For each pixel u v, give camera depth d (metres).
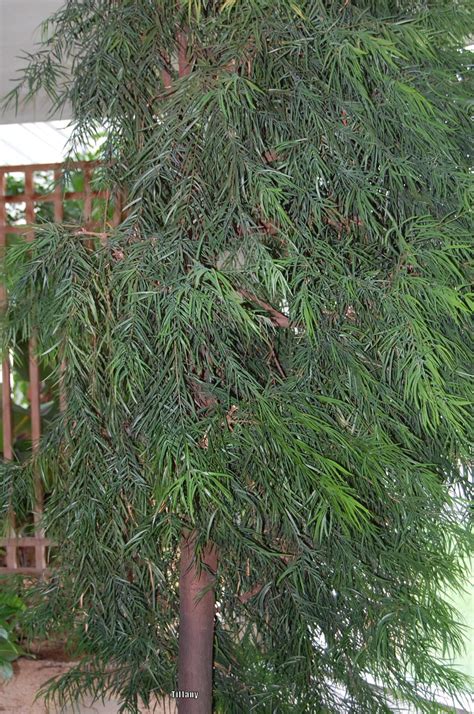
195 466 1.21
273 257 1.44
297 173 1.31
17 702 2.38
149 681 1.67
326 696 1.60
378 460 1.32
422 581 1.52
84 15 1.56
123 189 1.57
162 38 1.46
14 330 1.55
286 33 1.32
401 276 1.28
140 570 1.55
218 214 1.29
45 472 1.57
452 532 1.55
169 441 1.23
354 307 1.37
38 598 1.77
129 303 1.27
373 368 1.40
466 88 1.54
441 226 1.34
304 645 1.55
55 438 1.55
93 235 1.39
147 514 1.45
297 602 1.47
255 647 1.67
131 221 1.35
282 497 1.30
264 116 1.33
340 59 1.25
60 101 1.61
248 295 1.37
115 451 1.46
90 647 1.73
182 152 1.33
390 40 1.30
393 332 1.27
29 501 1.67
